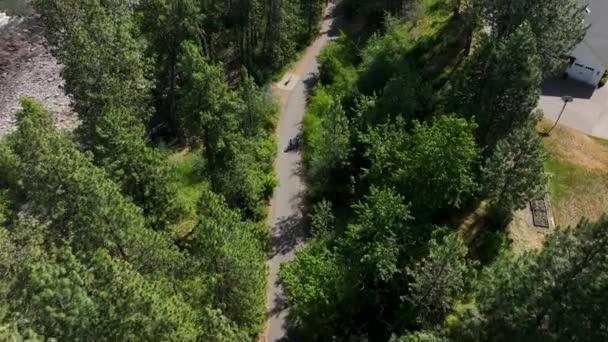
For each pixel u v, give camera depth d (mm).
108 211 33719
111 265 29250
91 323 27500
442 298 37875
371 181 49031
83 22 51844
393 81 54094
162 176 43969
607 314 26109
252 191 52531
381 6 76625
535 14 50719
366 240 42406
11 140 61031
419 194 44375
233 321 34906
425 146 42938
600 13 60719
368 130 50656
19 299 28484
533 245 46406
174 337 28422
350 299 41625
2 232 33656
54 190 37375
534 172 42125
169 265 36156
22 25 93875
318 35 80312
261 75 71875
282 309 45781
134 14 69125
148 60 58406
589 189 51719
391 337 36688
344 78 67062
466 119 48531
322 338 42625
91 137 49438
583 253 27297
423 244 42688
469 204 48906
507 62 45438
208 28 71938
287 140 63125
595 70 63281
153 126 70938
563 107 58000
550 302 28281
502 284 30781
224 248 33906
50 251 35844
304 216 54125
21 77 85688
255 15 69688
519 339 29016
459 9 69812
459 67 61875
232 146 49750
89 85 50062
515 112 47031
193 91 47250
